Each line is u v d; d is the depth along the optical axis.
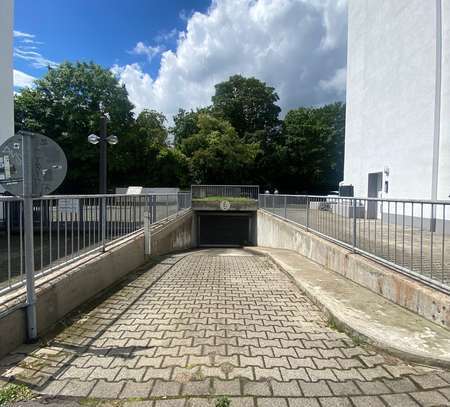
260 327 3.82
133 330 3.67
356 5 15.58
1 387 2.57
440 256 4.23
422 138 10.47
